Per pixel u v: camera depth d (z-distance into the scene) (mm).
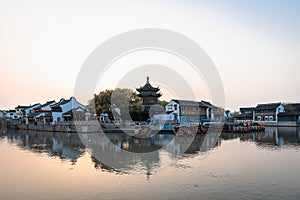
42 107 89750
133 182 16219
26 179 17312
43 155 26969
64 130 58375
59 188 15258
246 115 98375
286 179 16719
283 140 39844
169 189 14812
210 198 13391
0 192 14680
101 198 13531
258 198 13328
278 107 90250
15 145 36250
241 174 17984
